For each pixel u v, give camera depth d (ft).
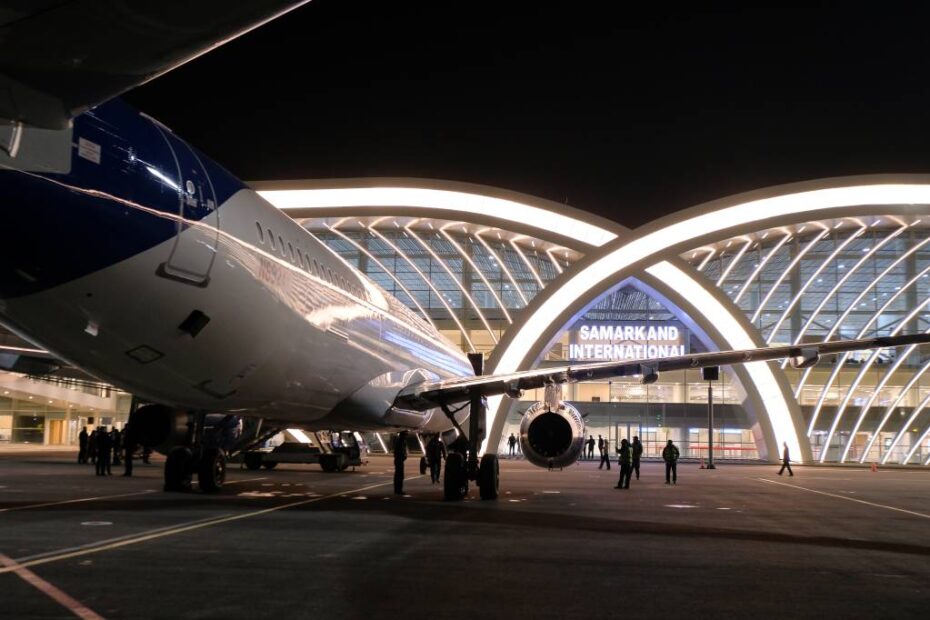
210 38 13.71
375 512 49.32
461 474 59.41
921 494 83.51
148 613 21.61
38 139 27.50
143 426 53.52
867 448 211.41
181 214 33.68
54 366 69.05
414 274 211.61
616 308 219.82
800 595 26.14
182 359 37.29
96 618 20.94
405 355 63.21
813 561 33.68
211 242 35.68
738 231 185.16
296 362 45.29
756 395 188.03
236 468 115.14
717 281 217.15
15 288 29.81
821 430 212.23
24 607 21.91
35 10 12.85
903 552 37.35
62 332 32.65
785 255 210.38
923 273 205.26
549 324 187.32
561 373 57.31
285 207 181.57
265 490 66.64
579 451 58.85
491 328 211.20
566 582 27.43
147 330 34.40
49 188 27.96
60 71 15.33
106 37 13.74
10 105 16.98
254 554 31.55
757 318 214.07
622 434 212.84
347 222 190.29
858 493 83.15
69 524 39.55
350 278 53.78
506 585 26.63
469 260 202.69
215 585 25.41
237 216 38.40
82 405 221.46
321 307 47.03
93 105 16.98
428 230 198.08
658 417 213.05
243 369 41.04
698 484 94.73
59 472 90.84
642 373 55.57
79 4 12.69
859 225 194.49
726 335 188.14
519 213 185.68
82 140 29.17
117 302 32.30
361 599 23.93
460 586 26.27
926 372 212.02
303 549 33.17
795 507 62.34
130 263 31.65
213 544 33.86
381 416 59.06
